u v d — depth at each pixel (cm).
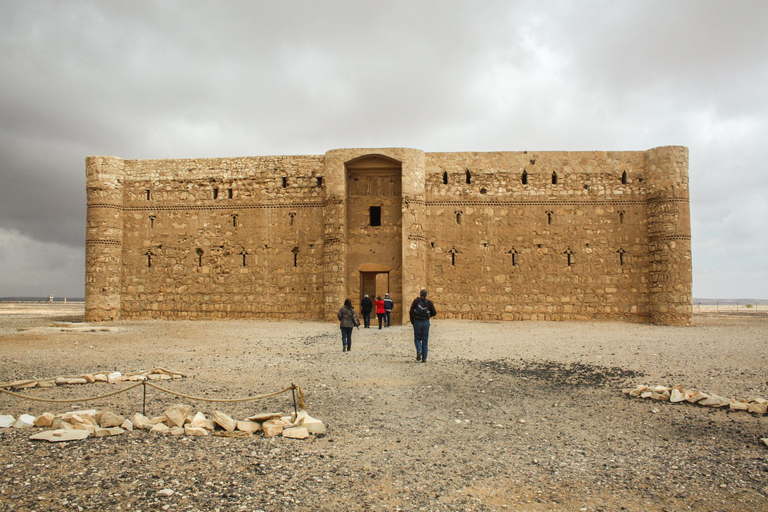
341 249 3247
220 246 3475
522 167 3372
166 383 1377
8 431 931
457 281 3322
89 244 3438
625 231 3312
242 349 1995
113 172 3506
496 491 719
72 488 687
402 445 908
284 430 952
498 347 2014
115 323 3181
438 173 3378
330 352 1908
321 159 3431
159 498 666
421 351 1744
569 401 1203
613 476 772
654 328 2842
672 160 3216
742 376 1395
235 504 658
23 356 1823
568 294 3297
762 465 809
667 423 1030
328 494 700
